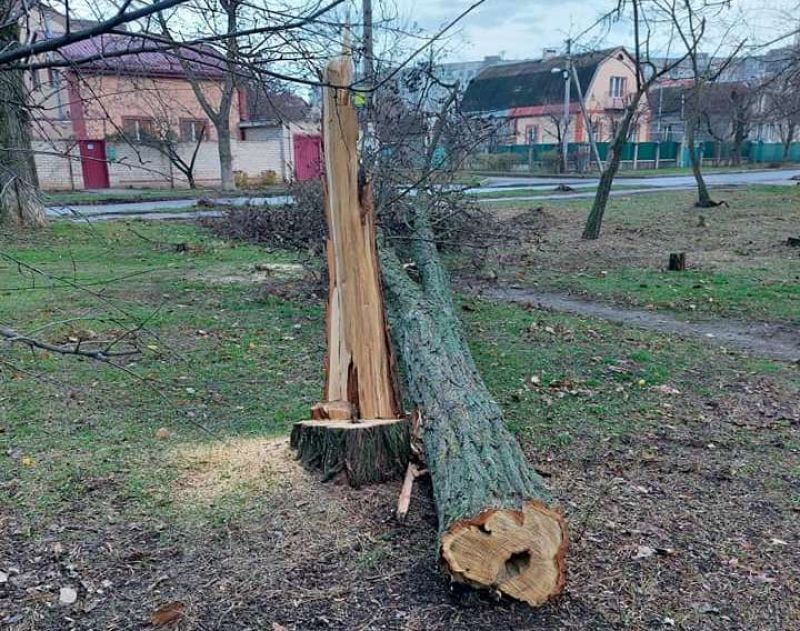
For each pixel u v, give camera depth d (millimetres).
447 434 3066
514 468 2730
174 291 8070
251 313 7062
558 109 42656
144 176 23156
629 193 22062
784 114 25828
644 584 2580
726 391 4828
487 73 50594
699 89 17000
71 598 2500
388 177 7488
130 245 11594
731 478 3488
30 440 3848
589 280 9156
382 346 3627
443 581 2582
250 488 3295
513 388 4855
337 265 3629
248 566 2701
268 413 4355
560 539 2398
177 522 3008
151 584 2588
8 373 4910
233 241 12289
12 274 8719
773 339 6305
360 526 2980
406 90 7883
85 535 2900
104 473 3453
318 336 6230
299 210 9438
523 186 26656
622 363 5445
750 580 2615
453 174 9094
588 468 3607
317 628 2352
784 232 13297
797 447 3875
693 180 29297
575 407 4500
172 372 5129
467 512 2396
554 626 2346
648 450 3836
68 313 6754
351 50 2553
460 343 4605
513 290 8688
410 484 3211
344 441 3316
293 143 28234
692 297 7977
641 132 50500
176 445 3814
